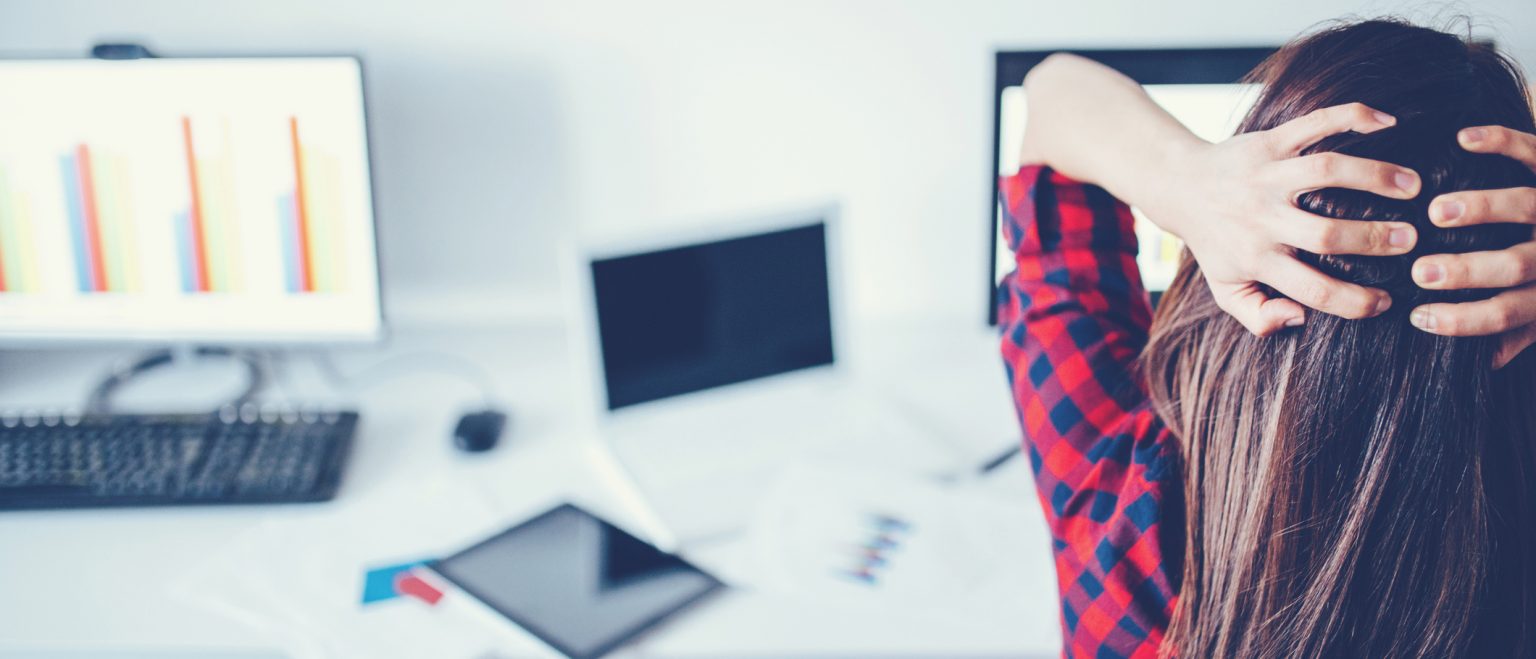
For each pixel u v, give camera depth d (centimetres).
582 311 120
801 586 102
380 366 143
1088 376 64
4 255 127
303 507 113
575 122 141
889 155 143
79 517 112
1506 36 127
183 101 123
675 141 142
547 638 94
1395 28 53
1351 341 49
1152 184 57
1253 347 52
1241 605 55
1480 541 51
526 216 146
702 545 108
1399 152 47
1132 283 68
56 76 121
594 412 123
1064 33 136
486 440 123
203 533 109
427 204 145
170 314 130
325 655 93
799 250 129
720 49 138
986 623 97
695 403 129
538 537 108
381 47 137
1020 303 69
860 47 138
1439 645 52
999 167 129
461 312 151
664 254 122
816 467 119
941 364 143
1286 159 49
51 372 140
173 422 122
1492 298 46
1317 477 51
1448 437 49
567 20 137
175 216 127
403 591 101
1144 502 59
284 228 128
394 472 120
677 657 94
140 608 98
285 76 123
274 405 133
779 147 143
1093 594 62
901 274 150
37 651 94
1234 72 124
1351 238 45
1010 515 112
